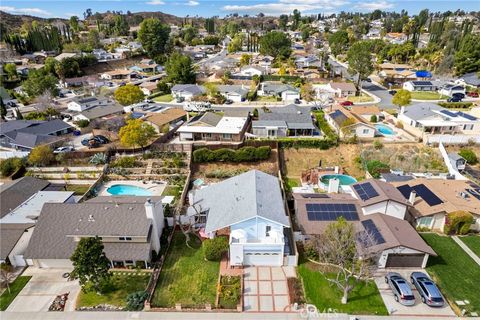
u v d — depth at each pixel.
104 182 55.28
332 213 39.66
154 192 52.19
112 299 31.58
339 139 62.00
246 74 128.50
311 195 44.88
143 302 30.67
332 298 31.25
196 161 58.72
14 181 50.28
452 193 44.34
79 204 38.19
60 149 61.72
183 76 116.25
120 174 56.41
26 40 168.38
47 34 176.50
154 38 167.75
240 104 94.06
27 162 58.16
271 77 122.50
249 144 60.34
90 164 58.03
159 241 38.44
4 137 66.38
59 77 129.75
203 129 65.69
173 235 40.97
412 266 34.88
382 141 61.94
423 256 34.25
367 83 118.88
